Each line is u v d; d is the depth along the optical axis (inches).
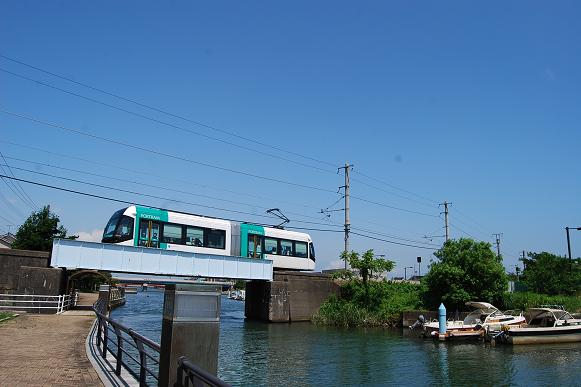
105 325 512.4
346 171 1801.2
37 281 1132.5
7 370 416.2
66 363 462.9
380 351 1031.6
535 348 1112.8
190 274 1373.0
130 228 1284.4
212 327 242.7
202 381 206.2
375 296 1715.1
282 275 1646.2
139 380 334.0
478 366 884.0
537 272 1956.2
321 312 1670.8
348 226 1768.0
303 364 856.9
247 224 1561.3
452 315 1498.5
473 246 1614.2
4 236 2878.9
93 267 1209.4
